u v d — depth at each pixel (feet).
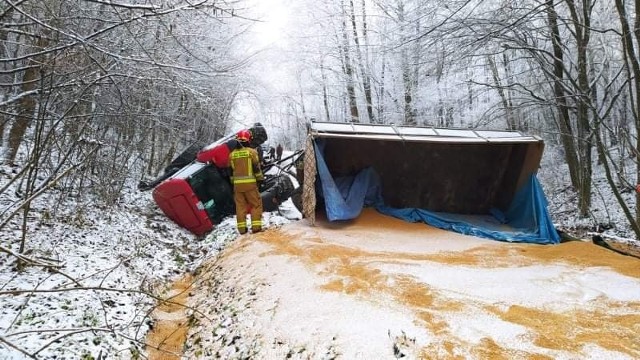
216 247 20.90
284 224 22.44
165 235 23.34
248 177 20.95
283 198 27.50
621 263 14.35
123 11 18.80
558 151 50.49
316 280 12.91
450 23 28.58
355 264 14.24
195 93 20.40
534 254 16.20
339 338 9.32
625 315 10.11
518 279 12.83
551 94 37.58
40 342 10.07
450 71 34.40
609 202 36.63
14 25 12.99
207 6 13.17
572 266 14.28
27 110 16.99
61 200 20.07
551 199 40.42
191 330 12.76
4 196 19.26
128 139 27.61
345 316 10.24
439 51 30.53
